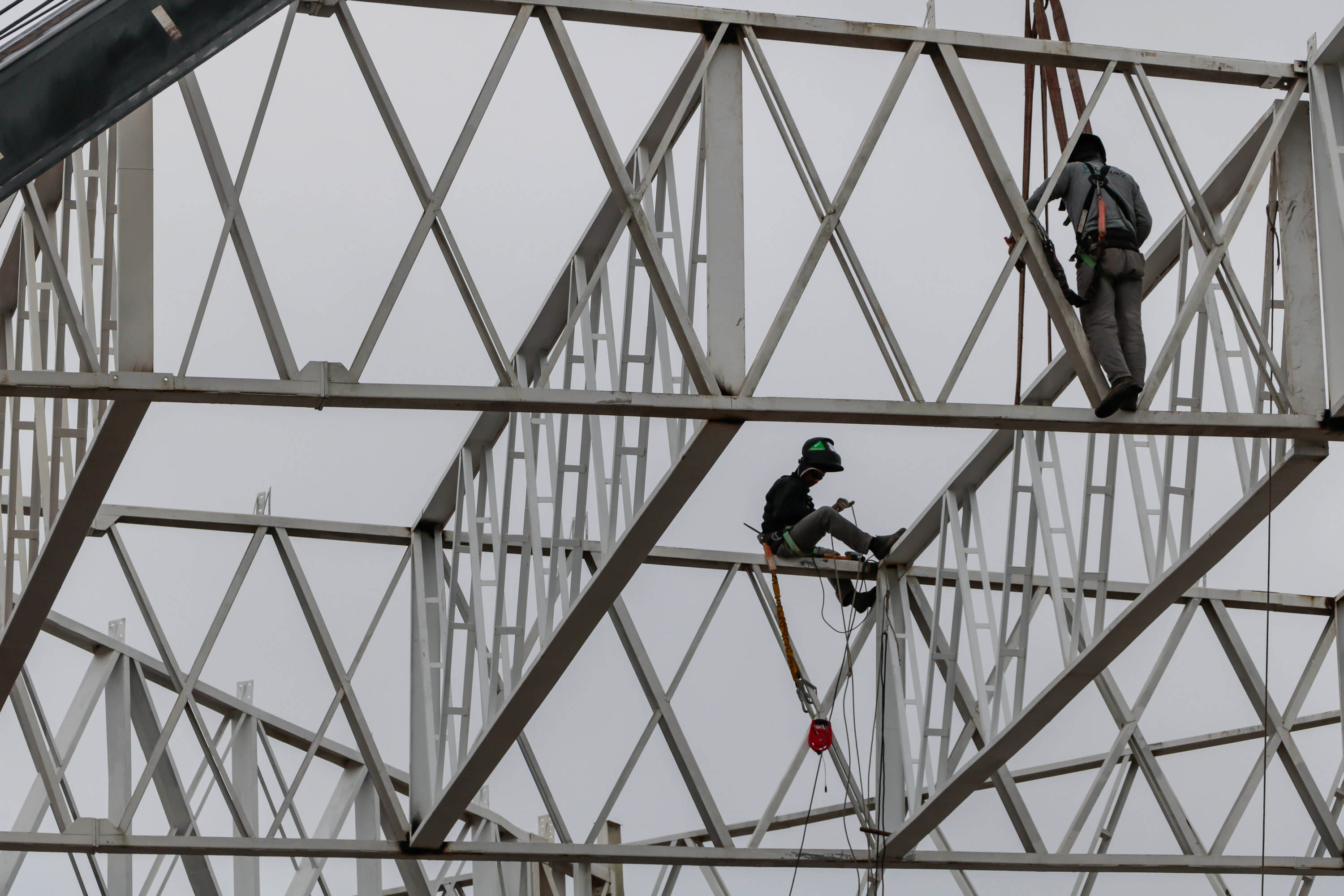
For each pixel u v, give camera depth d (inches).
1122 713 2106.3
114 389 1181.7
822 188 1317.7
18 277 1620.3
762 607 2108.8
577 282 1711.4
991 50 1369.3
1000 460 1984.5
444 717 1882.4
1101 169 1435.8
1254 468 1528.1
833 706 2012.8
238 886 2014.0
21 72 971.9
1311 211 1460.4
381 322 1230.3
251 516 1962.4
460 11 1289.4
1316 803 2133.4
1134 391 1334.9
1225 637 2190.0
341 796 2091.5
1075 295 1371.8
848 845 2191.2
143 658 1959.9
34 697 1847.9
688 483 1363.2
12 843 1723.7
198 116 1245.1
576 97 1283.2
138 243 1206.3
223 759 1991.9
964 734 2007.9
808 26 1334.9
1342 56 1433.3
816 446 2012.8
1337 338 1407.5
